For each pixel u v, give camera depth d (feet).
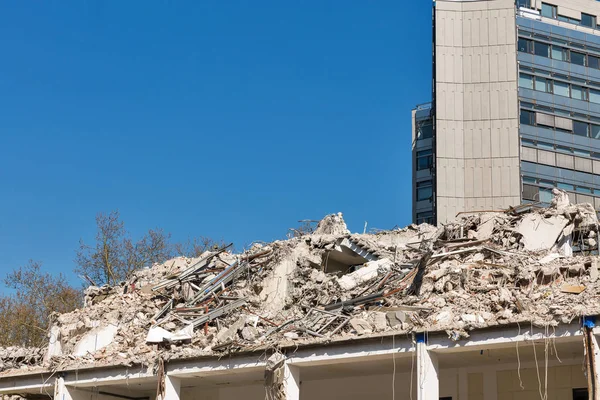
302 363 100.68
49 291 191.62
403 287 107.45
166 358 108.27
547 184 263.08
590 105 277.85
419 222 289.53
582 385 98.17
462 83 266.36
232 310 119.03
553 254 105.40
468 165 259.39
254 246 136.56
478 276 103.30
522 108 268.82
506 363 103.45
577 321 86.12
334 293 119.24
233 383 117.19
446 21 271.90
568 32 284.20
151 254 200.23
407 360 99.40
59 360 117.80
